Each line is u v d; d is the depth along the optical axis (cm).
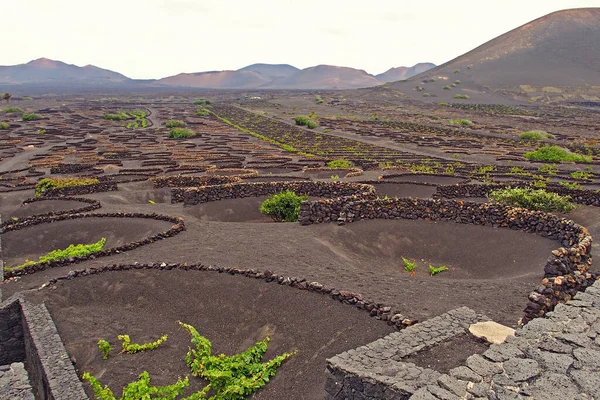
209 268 1652
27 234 2384
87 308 1510
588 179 4216
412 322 1177
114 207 2988
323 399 964
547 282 1199
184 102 19838
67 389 1047
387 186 3697
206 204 3031
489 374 687
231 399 1100
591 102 16225
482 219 2170
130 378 1170
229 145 7256
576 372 667
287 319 1351
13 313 1456
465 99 17950
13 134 8400
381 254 2055
